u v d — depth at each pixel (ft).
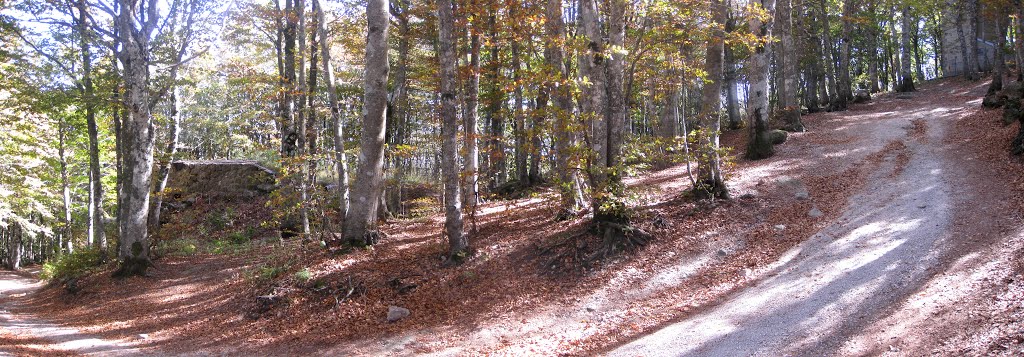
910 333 22.61
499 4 46.24
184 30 59.36
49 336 39.14
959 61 126.21
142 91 54.13
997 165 44.80
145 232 55.42
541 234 46.52
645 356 26.40
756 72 62.49
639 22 45.60
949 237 32.55
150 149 55.98
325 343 35.01
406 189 84.43
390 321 37.22
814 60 107.55
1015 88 64.44
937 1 104.06
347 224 48.70
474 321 35.91
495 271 41.70
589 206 50.65
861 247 34.47
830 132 70.33
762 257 37.32
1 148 82.58
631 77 45.37
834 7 107.24
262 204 79.20
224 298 44.78
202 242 69.05
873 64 115.96
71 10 57.31
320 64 73.82
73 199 119.34
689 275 37.32
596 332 31.96
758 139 62.64
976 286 25.14
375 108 47.98
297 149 58.34
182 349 35.63
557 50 48.98
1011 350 19.06
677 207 47.19
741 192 48.93
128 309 46.29
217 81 100.58
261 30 66.23
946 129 62.23
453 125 43.52
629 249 41.52
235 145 119.44
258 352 34.53
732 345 25.52
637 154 44.42
